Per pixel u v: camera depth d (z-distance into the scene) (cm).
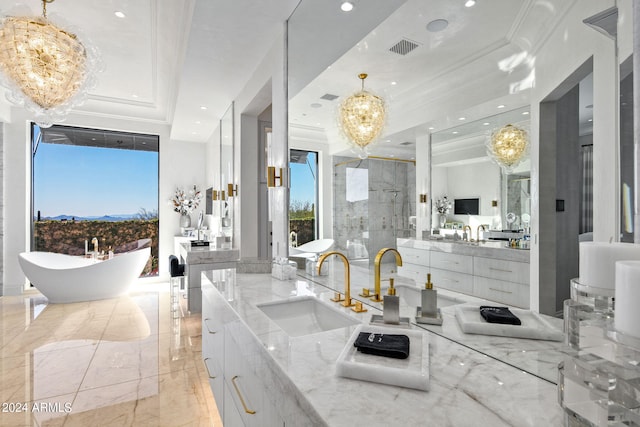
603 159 76
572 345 65
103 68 305
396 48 153
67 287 464
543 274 91
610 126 74
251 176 389
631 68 71
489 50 110
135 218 648
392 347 99
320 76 209
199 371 270
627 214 71
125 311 433
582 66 81
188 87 371
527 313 97
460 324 119
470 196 117
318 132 216
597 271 63
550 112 89
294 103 241
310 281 228
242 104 373
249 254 382
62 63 260
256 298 182
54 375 259
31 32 242
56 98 277
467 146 119
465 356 102
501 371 93
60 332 354
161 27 328
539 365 93
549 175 89
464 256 120
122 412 213
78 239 598
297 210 244
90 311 432
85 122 569
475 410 75
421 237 142
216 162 548
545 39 91
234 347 157
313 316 183
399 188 154
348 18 183
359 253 187
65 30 259
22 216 514
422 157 141
